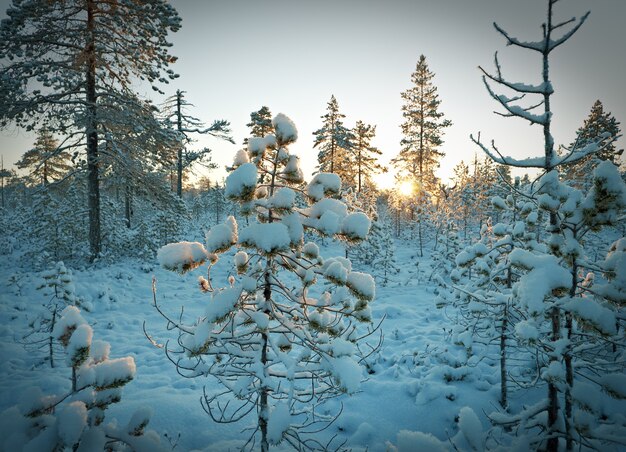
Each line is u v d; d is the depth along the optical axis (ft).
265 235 8.29
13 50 33.73
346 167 93.81
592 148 9.80
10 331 23.93
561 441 11.75
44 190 40.68
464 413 11.78
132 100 41.14
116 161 41.29
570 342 10.10
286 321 9.81
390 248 52.37
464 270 21.22
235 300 8.55
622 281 9.11
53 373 18.81
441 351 22.02
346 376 8.23
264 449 9.48
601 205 9.39
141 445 7.85
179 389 17.34
